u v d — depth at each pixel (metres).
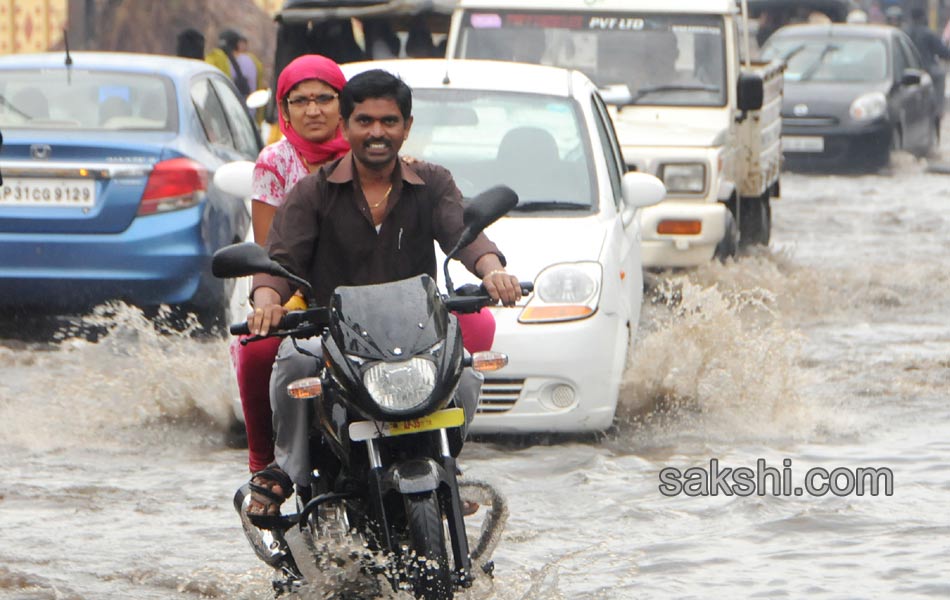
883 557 16.33
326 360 13.16
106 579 15.73
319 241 14.30
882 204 54.84
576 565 16.12
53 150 28.58
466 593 13.91
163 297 28.89
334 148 17.59
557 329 21.17
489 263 13.98
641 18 36.94
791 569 15.95
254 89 53.62
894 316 33.09
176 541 17.06
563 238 22.20
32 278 28.58
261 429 14.93
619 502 18.62
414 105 24.69
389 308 13.09
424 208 14.34
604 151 24.62
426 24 48.69
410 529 12.87
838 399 24.50
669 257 34.78
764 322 31.59
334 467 14.23
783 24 80.00
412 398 12.77
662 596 15.10
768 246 42.75
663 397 23.34
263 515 14.29
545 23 36.84
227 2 73.50
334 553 14.00
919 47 84.50
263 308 13.26
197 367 23.19
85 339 29.44
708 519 17.92
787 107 64.06
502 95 24.86
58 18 84.19
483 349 15.02
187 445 21.75
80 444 21.70
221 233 29.88
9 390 24.80
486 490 14.02
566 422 21.31
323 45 48.75
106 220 28.59
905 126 66.62
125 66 30.95
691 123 35.81
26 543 16.94
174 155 28.95
